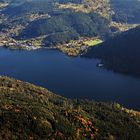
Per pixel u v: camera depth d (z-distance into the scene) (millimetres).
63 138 166750
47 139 162125
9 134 154875
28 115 168875
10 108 170750
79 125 180375
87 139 174125
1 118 161500
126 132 193125
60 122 174875
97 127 186375
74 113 190000
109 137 183000
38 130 163375
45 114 175500
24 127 161500
